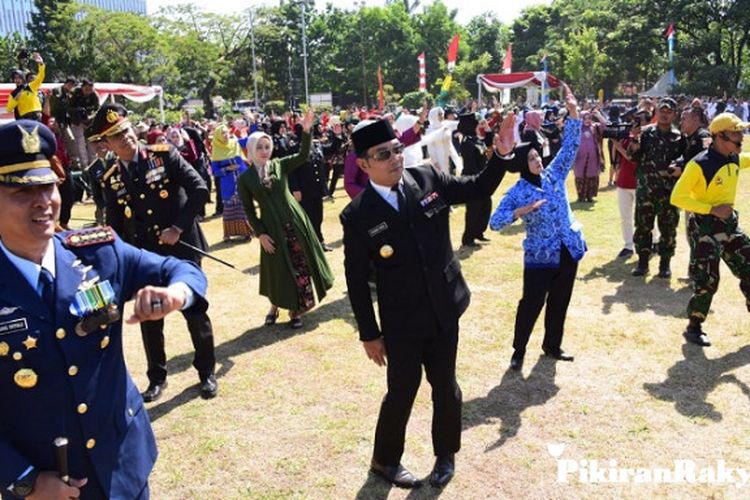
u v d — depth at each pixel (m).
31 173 1.75
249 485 3.48
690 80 41.66
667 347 4.97
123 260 2.03
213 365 4.59
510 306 6.09
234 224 9.67
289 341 5.54
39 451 1.83
